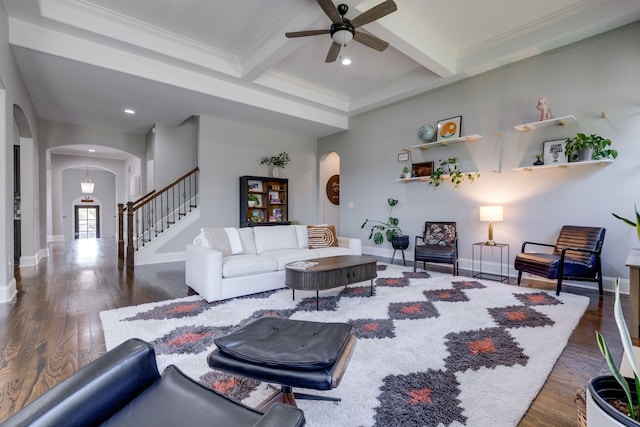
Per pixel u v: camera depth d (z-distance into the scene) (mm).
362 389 1720
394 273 4625
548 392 1716
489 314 2879
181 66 4555
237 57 4770
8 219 3396
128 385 1078
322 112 6570
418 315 2861
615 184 3697
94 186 12742
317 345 1426
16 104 3875
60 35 3666
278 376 1282
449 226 5051
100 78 4316
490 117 4742
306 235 4605
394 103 6098
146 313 2918
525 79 4379
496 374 1870
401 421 1468
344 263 3369
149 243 5621
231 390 1718
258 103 5551
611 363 859
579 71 3924
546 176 4219
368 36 3295
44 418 864
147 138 7758
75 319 2789
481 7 3592
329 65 5027
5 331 2529
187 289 3834
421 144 5504
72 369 1953
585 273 3518
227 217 6457
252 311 2980
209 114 6055
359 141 6848
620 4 3375
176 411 1014
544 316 2816
